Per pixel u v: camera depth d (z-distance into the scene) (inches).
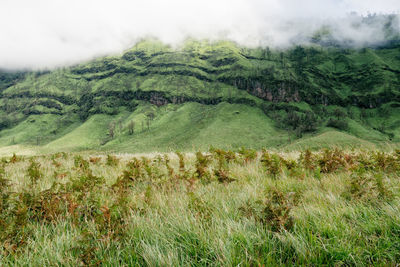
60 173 246.5
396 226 94.1
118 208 128.3
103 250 91.9
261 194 148.5
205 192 160.9
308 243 86.7
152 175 227.6
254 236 94.1
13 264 86.5
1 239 98.7
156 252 84.9
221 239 90.8
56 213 131.1
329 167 233.3
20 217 113.3
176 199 148.2
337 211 112.3
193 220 108.3
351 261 78.1
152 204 145.0
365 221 102.6
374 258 80.4
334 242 86.4
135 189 191.3
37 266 85.9
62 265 85.6
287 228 102.0
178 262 80.1
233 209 128.1
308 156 262.2
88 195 163.0
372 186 141.7
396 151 268.2
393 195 129.1
